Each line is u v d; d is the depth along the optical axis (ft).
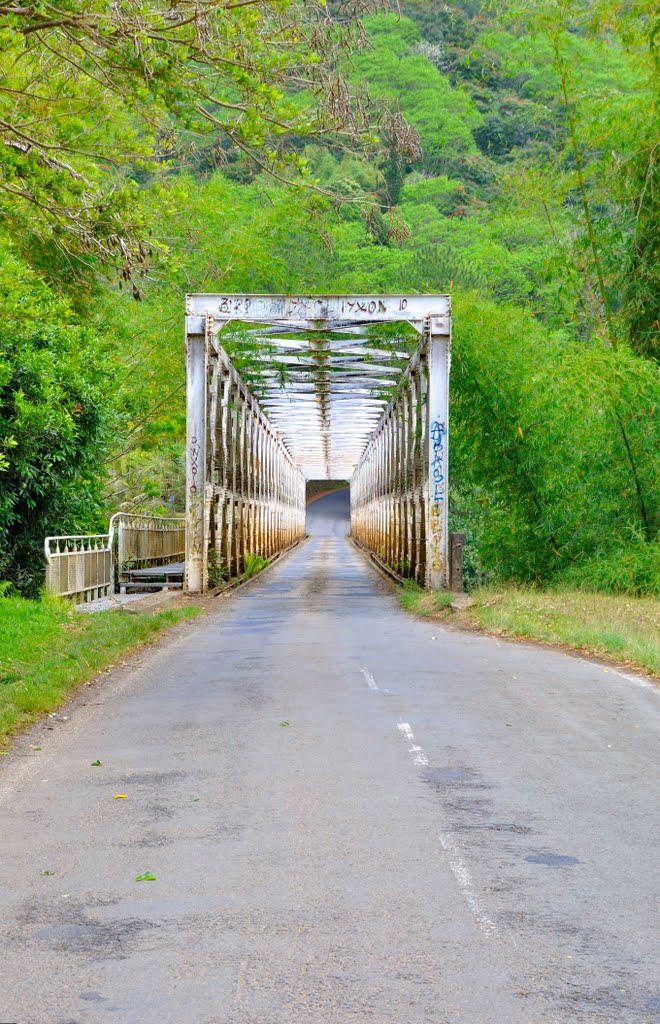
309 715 33.91
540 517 88.17
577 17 82.69
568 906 16.80
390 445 149.69
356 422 186.09
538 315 140.15
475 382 90.84
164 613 68.69
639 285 82.12
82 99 39.81
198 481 91.45
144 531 105.91
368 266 191.72
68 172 37.63
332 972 14.26
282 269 140.36
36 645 46.75
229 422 121.39
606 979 14.02
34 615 56.54
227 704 36.47
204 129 35.17
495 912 16.53
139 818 22.22
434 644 54.54
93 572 82.12
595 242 87.56
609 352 77.92
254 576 129.59
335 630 63.26
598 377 76.38
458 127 228.02
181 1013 13.08
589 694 37.83
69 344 81.56
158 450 184.85
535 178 89.97
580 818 22.02
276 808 22.82
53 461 77.20
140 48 32.19
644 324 84.48
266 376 127.65
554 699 36.76
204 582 91.30
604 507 81.25
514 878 18.19
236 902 17.04
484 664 46.19
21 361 72.74
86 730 32.22
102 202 37.52
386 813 22.36
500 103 241.14
